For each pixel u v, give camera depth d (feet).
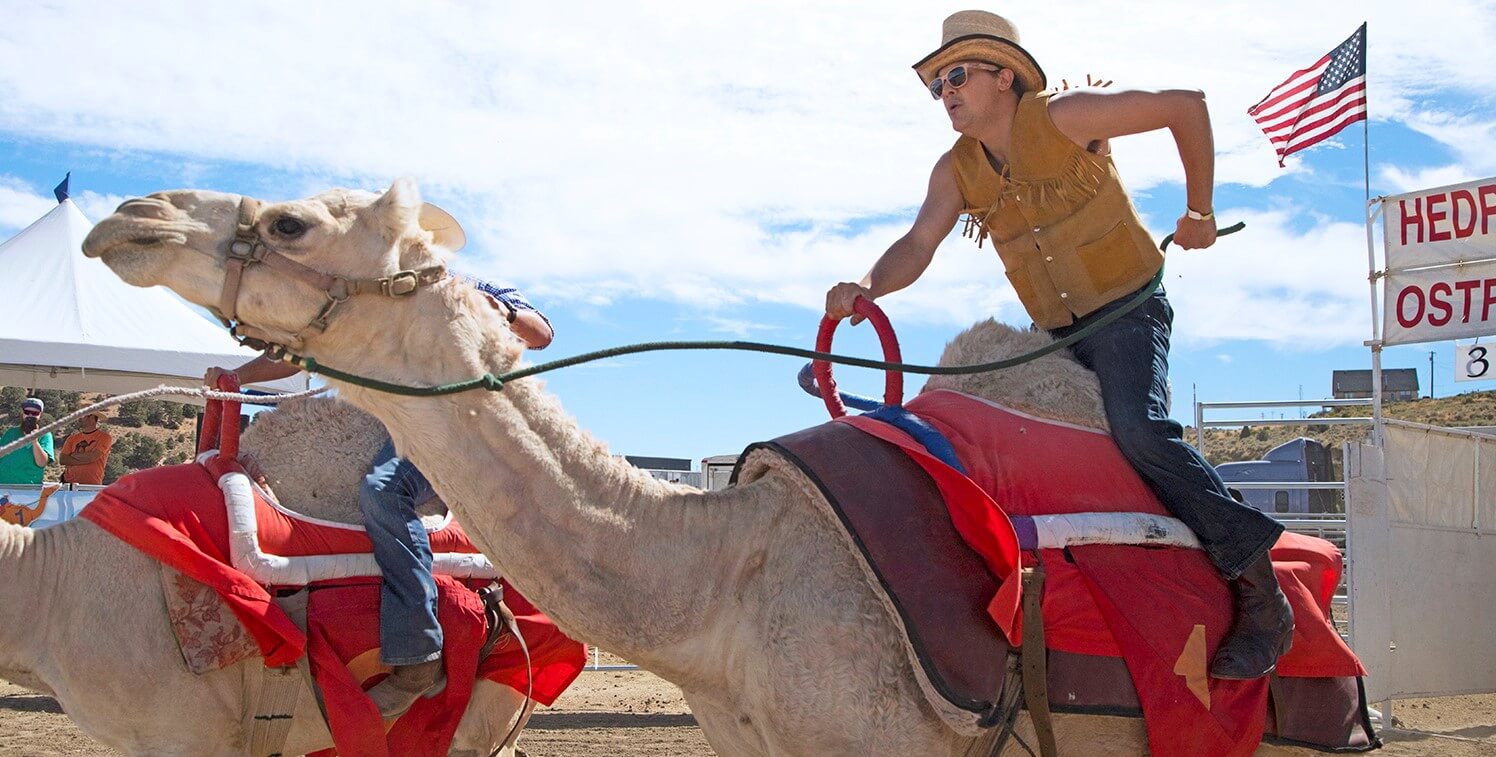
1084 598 12.35
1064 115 13.41
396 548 15.40
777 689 11.71
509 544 11.91
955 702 11.44
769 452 12.72
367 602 15.37
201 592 14.62
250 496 15.14
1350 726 13.71
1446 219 36.60
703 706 12.70
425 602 15.44
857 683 11.59
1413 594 34.14
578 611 11.93
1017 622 12.05
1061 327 14.17
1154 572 12.65
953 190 15.24
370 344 11.98
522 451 11.96
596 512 12.08
